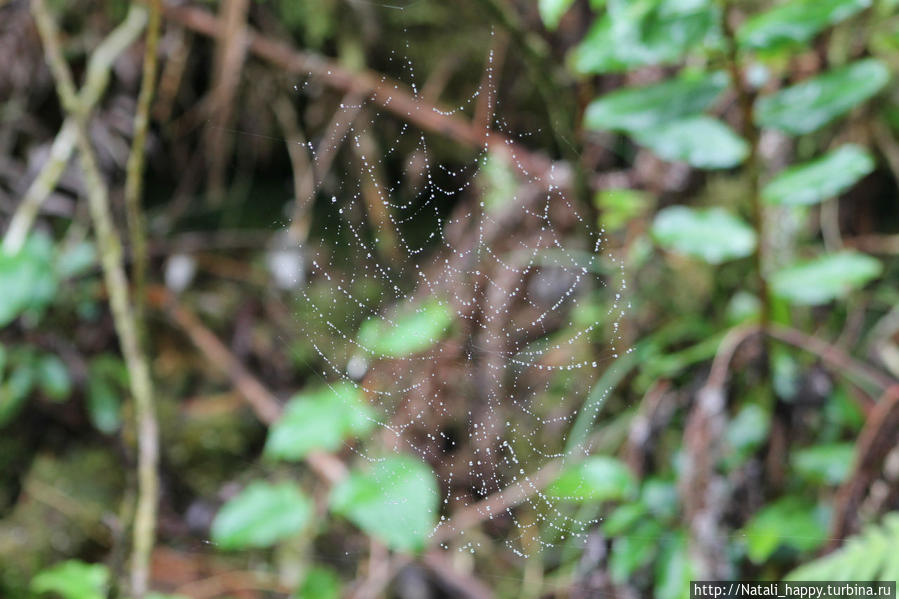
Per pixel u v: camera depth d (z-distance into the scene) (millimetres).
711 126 1405
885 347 1573
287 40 1667
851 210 1624
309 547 1620
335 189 1681
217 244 1701
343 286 1679
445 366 1610
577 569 1521
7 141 1681
